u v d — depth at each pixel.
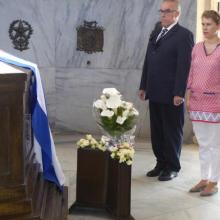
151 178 4.81
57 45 6.81
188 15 6.19
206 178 4.39
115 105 3.69
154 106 4.75
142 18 6.50
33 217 2.41
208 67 4.11
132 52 6.63
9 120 2.32
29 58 6.70
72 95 6.91
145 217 3.81
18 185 2.38
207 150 4.32
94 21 6.70
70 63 6.85
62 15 6.74
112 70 6.77
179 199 4.23
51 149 2.99
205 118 4.16
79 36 6.75
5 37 6.57
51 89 6.88
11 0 6.53
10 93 2.29
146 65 4.85
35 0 6.62
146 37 6.52
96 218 3.72
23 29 6.61
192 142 6.40
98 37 6.72
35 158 3.13
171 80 4.58
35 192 2.72
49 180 3.15
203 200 4.22
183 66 4.48
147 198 4.25
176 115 4.66
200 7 6.21
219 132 4.18
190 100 4.28
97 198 3.81
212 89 4.12
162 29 4.66
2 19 6.53
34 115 2.87
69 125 6.91
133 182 4.69
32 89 2.87
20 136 2.35
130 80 6.69
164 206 4.06
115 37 6.69
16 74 2.29
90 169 3.77
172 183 4.66
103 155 3.75
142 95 4.93
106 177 3.78
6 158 2.35
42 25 6.70
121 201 3.59
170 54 4.56
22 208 2.39
